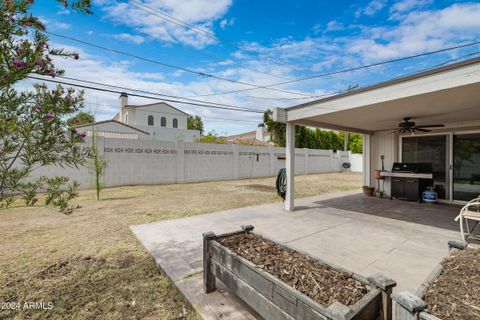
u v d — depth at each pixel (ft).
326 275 5.70
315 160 59.41
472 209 16.28
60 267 9.68
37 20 4.86
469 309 4.02
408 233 13.75
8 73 4.46
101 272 9.33
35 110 5.55
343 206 21.35
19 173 5.61
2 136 5.16
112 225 15.43
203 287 8.02
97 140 28.81
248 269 6.15
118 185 32.19
